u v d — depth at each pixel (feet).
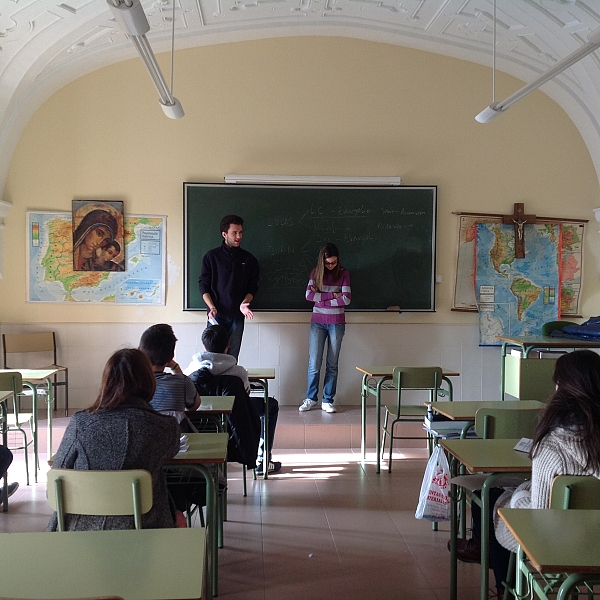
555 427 6.61
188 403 9.80
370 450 17.25
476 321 20.18
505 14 16.75
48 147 19.07
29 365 19.12
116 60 19.12
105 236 19.26
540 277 20.34
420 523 11.78
